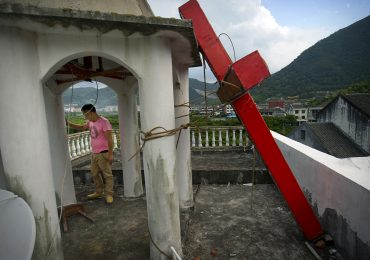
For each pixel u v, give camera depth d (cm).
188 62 445
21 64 244
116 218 454
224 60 344
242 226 407
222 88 345
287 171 355
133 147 529
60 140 461
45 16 222
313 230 351
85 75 428
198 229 402
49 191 274
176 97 458
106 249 365
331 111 2259
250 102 347
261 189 556
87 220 449
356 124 1942
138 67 286
